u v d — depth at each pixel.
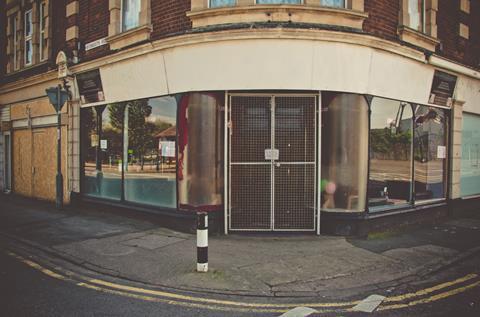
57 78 10.97
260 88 7.19
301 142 7.51
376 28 7.83
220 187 7.56
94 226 8.10
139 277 5.11
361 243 6.96
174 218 7.82
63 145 11.08
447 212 10.03
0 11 14.66
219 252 6.28
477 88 10.90
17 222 8.52
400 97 8.36
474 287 4.92
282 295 4.60
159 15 8.16
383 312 4.11
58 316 3.89
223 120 7.55
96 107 10.12
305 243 6.89
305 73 7.16
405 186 8.80
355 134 7.48
